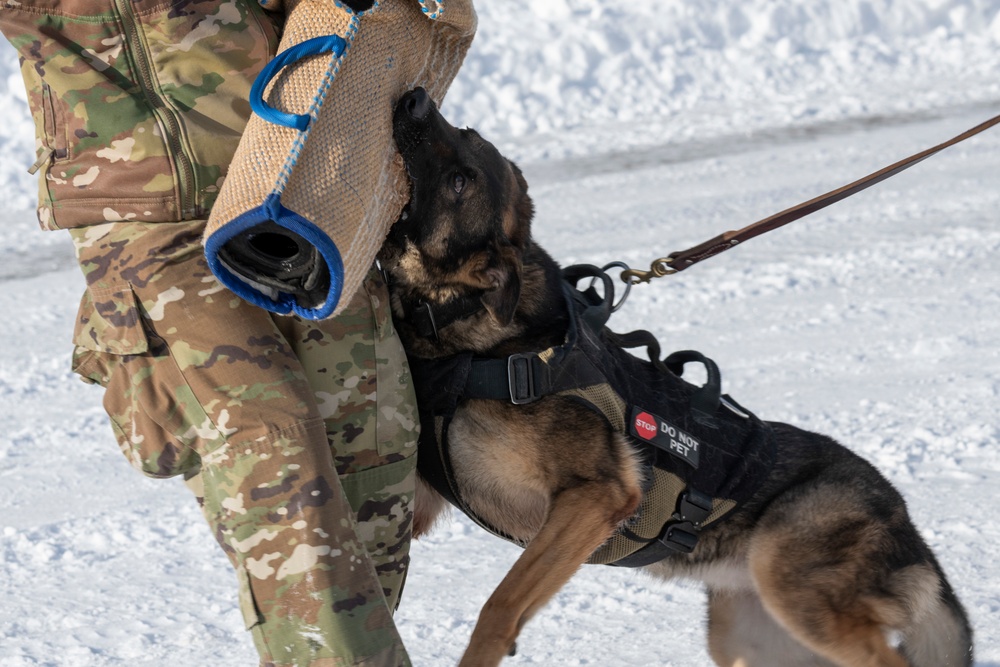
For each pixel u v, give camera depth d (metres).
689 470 4.49
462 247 4.07
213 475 3.26
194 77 3.33
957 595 4.93
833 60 22.00
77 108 3.25
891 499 4.88
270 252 3.27
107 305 3.30
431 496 4.42
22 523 6.36
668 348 8.81
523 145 18.22
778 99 20.11
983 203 12.66
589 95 20.53
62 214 3.32
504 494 4.30
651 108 20.20
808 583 4.70
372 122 3.32
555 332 4.30
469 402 4.17
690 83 21.08
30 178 16.92
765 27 22.75
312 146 3.11
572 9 22.61
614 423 4.27
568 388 4.19
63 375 9.22
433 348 4.17
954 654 4.76
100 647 4.89
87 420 8.18
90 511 6.52
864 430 6.96
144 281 3.25
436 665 4.73
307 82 3.20
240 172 3.07
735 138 17.39
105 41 3.26
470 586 5.48
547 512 4.20
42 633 5.03
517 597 3.96
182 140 3.27
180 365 3.25
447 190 3.95
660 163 16.09
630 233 12.32
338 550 3.19
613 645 4.90
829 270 10.68
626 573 5.61
